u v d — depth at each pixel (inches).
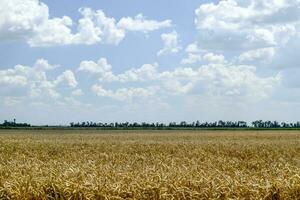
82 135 2800.2
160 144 1513.3
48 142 1676.9
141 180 469.4
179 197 429.1
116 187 439.5
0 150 1315.2
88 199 424.8
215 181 468.1
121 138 2230.6
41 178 488.4
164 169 628.4
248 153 1173.7
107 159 948.0
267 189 435.5
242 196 433.7
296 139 2085.4
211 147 1346.0
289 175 527.8
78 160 887.1
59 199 440.1
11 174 550.3
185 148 1317.7
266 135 2726.4
